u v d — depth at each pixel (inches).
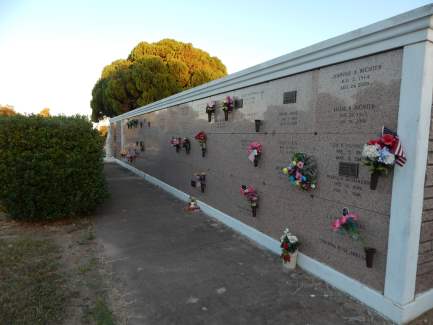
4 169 209.3
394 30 103.0
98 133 242.1
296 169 144.4
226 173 225.0
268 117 174.4
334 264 134.0
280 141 165.3
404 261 104.0
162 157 376.8
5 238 193.2
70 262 158.2
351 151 123.1
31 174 209.5
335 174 131.0
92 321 107.7
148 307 117.6
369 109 115.3
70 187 224.4
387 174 108.7
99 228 216.8
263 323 108.0
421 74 97.1
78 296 124.5
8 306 114.7
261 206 184.9
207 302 121.3
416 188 102.1
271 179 174.4
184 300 122.8
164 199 314.8
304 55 141.8
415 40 97.7
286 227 163.6
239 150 206.2
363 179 118.5
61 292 126.6
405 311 105.5
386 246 110.9
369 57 114.7
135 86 729.0
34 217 220.4
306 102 146.0
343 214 126.8
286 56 152.8
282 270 150.1
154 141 410.0
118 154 697.0
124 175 498.6
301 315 112.5
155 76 715.4
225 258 164.9
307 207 148.3
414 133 99.8
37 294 124.1
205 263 158.6
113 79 750.5
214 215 242.4
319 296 125.5
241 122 202.5
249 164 195.0
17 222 228.1
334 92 130.2
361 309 115.8
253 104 188.4
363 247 119.3
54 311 112.7
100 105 858.1
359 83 119.0
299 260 152.9
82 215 248.4
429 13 91.7
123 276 143.6
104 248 179.0
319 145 138.9
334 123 130.6
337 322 108.3
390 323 107.1
